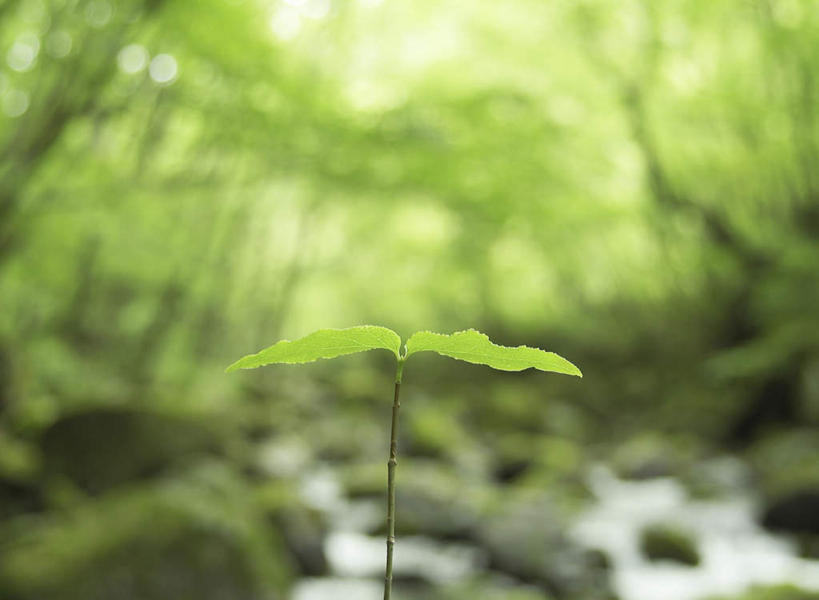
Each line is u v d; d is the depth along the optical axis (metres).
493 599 5.38
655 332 13.91
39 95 6.01
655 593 5.62
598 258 13.38
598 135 9.34
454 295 16.48
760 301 10.04
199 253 10.23
